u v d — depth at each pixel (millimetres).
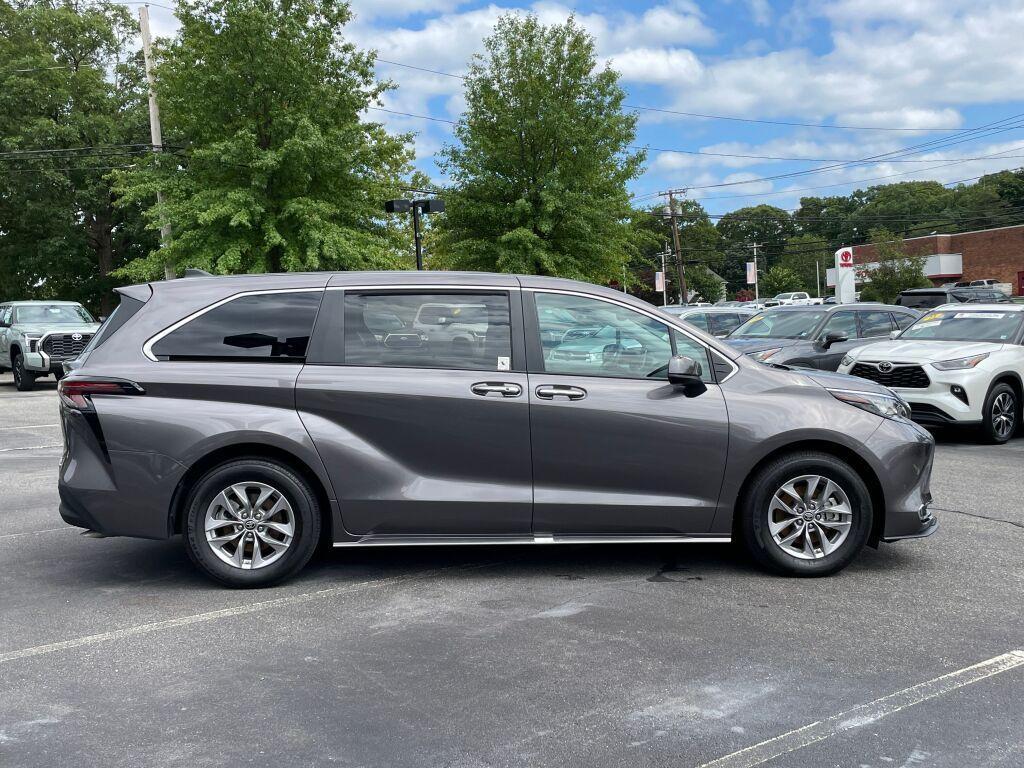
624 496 4855
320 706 3328
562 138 23328
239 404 4719
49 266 36781
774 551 4914
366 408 4742
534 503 4793
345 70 22781
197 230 20562
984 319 10961
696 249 101375
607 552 5535
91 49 37375
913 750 2945
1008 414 10141
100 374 4715
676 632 4082
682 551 5543
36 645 4004
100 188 35312
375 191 23375
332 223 21594
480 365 4863
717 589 4742
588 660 3754
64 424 4836
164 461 4652
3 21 35562
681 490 4879
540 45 23672
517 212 23094
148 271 21469
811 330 13195
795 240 104438
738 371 5016
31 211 34594
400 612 4414
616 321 5000
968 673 3574
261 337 4844
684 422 4824
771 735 3059
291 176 21266
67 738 3082
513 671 3645
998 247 57531
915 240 61750
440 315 4930
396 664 3734
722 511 4887
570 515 4816
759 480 4891
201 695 3438
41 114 34844
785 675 3570
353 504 4742
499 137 24297
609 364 4938
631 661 3736
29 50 35438
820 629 4102
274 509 4789
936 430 11391
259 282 4965
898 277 52469
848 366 10711
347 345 4852
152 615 4406
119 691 3484
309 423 4711
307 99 21547
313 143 20328
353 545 4812
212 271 20094
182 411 4672
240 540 4797
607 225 24500
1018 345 10359
